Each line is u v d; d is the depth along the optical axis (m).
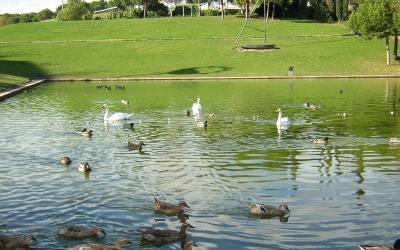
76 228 13.52
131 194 16.83
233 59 75.56
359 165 20.34
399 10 65.81
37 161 21.14
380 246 12.02
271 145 24.17
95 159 21.55
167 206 15.16
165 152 22.83
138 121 31.50
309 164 20.58
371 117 32.34
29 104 39.50
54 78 63.31
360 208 15.48
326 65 70.50
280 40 86.50
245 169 19.86
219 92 47.78
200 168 20.03
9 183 18.00
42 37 96.12
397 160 21.09
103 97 44.44
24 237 13.01
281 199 16.36
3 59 76.69
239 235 13.62
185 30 97.75
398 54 75.62
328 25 99.81
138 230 13.41
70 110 36.34
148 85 55.59
